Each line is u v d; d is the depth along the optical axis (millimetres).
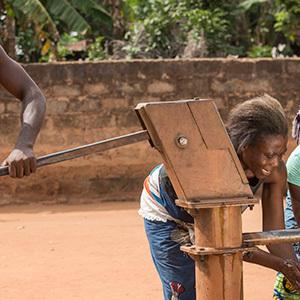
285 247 4031
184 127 3207
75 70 12766
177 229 4188
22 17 15125
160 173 4156
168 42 18234
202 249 3203
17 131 12711
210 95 13047
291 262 3965
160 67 12922
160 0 18484
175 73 12945
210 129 3223
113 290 7016
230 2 19547
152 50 18109
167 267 4273
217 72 13039
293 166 4414
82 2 15445
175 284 4277
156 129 3184
